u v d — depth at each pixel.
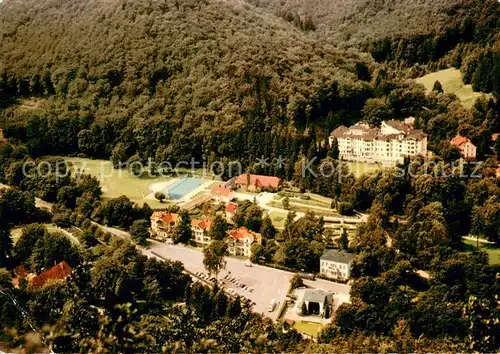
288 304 162.88
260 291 170.50
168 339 107.00
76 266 167.75
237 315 148.88
